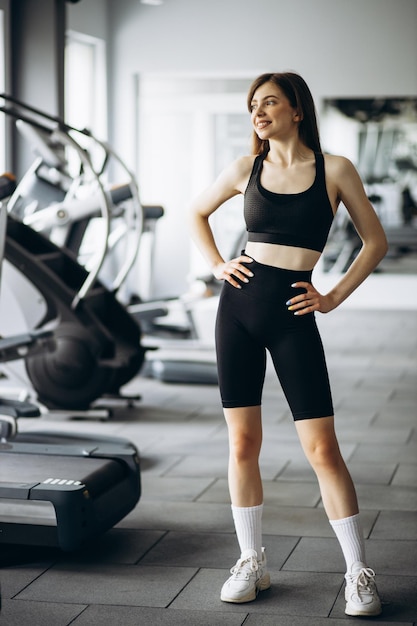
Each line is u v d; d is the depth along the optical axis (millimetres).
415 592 2725
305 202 2520
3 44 8484
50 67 8602
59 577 2875
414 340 8172
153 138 11156
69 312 4996
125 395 5648
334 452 2592
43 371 5086
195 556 3057
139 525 3373
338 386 6133
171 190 11188
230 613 2598
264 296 2557
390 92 10422
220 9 10656
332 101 10547
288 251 2547
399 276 10422
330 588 2770
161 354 7223
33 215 5879
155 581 2844
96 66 10812
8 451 3387
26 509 2934
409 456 4367
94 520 2994
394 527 3328
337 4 10445
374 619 2533
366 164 10500
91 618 2566
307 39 10547
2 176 4008
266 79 2561
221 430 4941
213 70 10727
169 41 10766
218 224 10969
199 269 11164
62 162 6211
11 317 5020
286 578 2859
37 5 8586
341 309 10328
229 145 11047
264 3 10578
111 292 5496
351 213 2596
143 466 4199
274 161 2605
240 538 2723
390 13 10367
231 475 2705
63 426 5023
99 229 9672
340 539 2609
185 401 5719
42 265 4973
